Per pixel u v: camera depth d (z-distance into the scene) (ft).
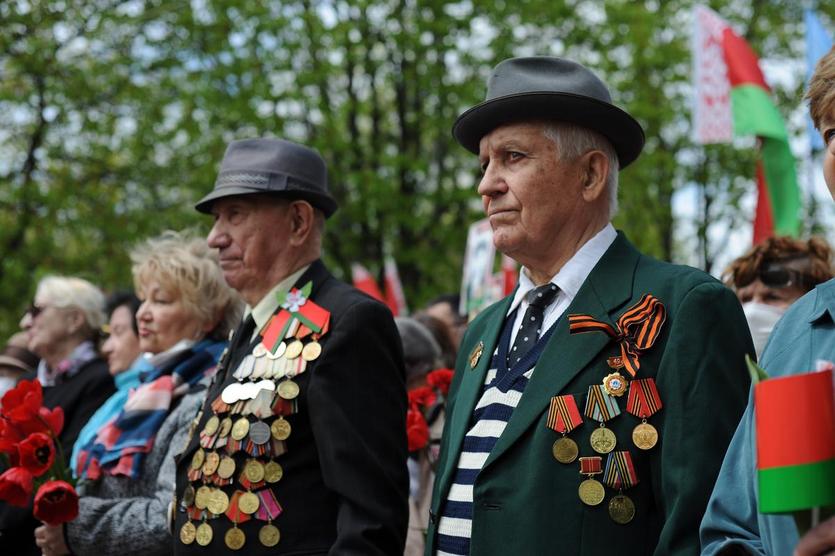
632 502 8.48
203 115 50.34
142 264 13.93
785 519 6.81
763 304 13.26
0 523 14.05
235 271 11.39
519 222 9.52
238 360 11.16
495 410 9.37
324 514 10.20
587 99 9.33
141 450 12.67
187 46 49.29
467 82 53.42
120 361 16.37
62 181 47.98
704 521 7.63
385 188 51.42
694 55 25.94
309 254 11.51
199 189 49.96
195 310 13.65
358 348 10.46
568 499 8.55
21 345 22.27
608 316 9.09
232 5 49.88
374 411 10.33
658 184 55.62
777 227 23.62
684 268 9.18
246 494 10.30
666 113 53.83
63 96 46.70
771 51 56.85
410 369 14.99
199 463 10.69
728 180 55.93
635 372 8.65
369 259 53.47
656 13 56.54
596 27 55.11
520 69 9.71
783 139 24.17
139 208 50.03
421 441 13.25
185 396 12.87
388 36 53.62
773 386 5.79
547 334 9.41
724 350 8.59
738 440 7.76
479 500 8.93
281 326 10.91
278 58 51.83
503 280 23.31
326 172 11.98
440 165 55.36
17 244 47.21
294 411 10.39
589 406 8.71
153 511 11.96
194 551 10.50
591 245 9.58
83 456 13.51
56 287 17.63
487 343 9.95
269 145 11.57
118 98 48.03
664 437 8.43
